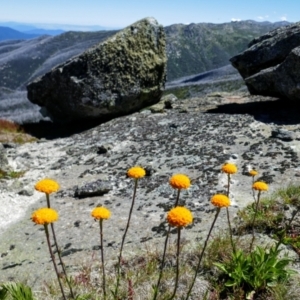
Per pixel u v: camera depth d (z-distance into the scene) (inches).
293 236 255.9
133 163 517.7
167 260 245.4
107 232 344.2
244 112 678.5
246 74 777.6
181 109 782.5
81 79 814.5
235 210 337.4
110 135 677.9
